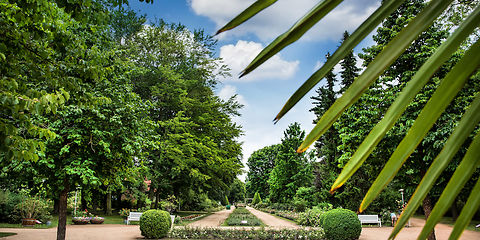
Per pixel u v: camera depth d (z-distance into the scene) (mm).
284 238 12234
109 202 24969
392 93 8805
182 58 23641
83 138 7996
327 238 12031
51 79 3617
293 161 30500
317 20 394
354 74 24219
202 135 21031
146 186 26172
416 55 8508
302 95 426
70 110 7742
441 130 7406
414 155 8438
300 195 26750
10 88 2658
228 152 22312
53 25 3672
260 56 411
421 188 372
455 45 345
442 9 363
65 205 8578
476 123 358
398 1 397
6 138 2646
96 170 8852
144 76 21250
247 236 12594
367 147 382
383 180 367
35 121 7250
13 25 3254
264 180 55000
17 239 10305
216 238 12438
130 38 21188
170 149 18766
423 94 7805
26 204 15547
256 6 435
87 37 6762
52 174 8180
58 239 8352
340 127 10000
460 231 361
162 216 12312
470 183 6504
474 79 6992
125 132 8812
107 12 3814
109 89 8594
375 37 9836
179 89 20188
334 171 22562
